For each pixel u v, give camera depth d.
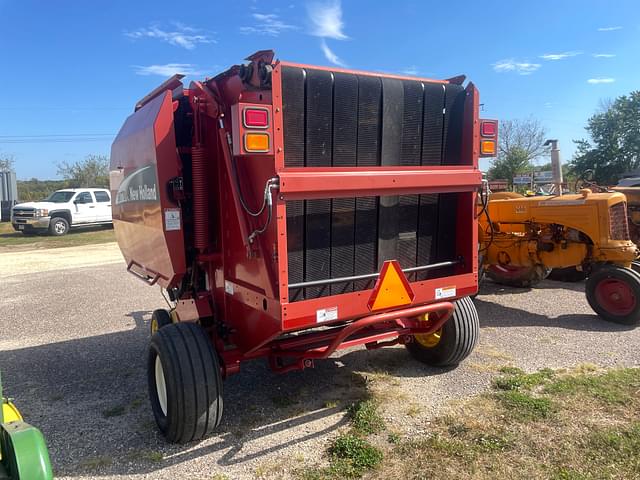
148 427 3.87
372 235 3.62
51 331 6.79
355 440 3.44
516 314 6.78
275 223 3.05
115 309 7.99
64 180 44.41
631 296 6.03
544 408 3.84
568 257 6.88
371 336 3.97
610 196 6.56
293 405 4.13
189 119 4.10
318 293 3.43
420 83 3.66
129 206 4.84
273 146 2.99
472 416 3.79
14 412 2.51
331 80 3.26
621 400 3.95
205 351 3.54
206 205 3.97
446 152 3.86
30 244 18.38
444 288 3.82
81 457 3.44
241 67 3.17
